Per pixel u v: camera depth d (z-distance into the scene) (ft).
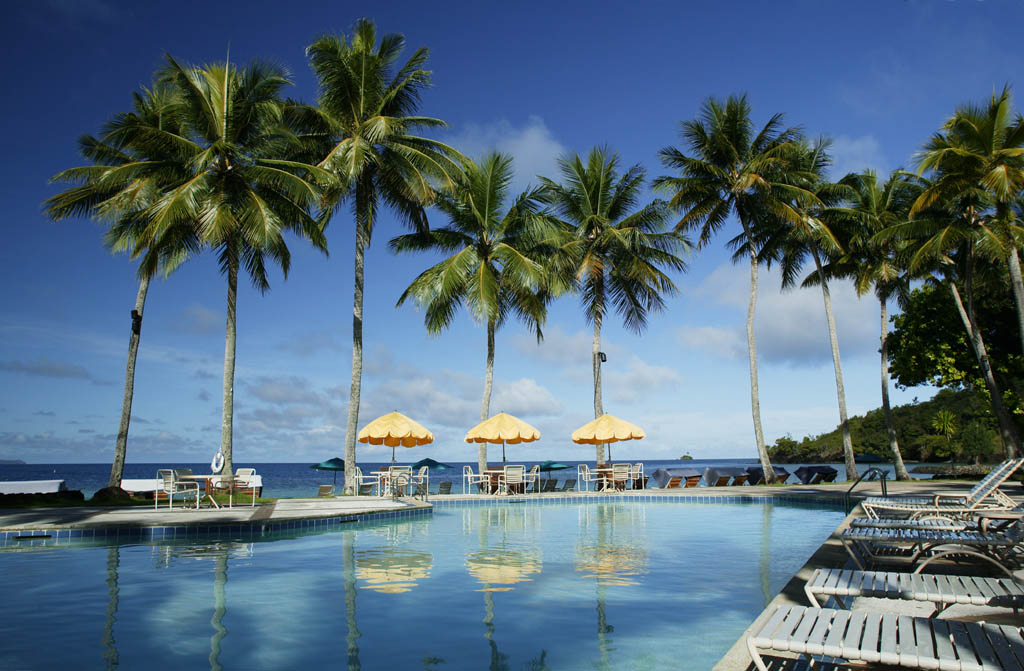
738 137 91.56
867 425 270.46
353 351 73.20
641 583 25.43
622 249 90.07
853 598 19.02
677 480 85.05
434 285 79.10
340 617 20.34
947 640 11.80
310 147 73.41
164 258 68.33
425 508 54.08
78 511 48.52
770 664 13.78
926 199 73.31
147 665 15.76
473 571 28.14
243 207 63.72
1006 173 66.28
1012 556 24.41
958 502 37.40
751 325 91.86
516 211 87.25
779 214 87.35
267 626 19.31
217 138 65.62
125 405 66.49
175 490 50.21
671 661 15.99
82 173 65.92
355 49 73.77
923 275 91.97
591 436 81.05
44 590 24.38
